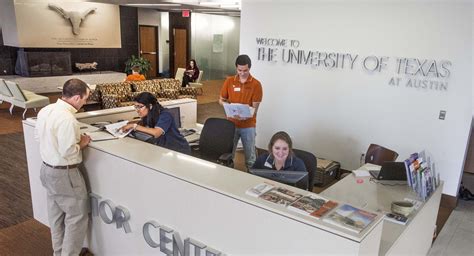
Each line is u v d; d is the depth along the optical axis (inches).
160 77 563.2
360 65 191.5
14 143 238.1
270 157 116.4
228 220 82.4
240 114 160.9
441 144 175.6
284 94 220.7
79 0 394.0
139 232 103.2
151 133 124.4
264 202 77.2
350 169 205.3
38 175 131.0
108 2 349.4
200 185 85.1
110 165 105.7
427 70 173.0
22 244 128.7
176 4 336.8
